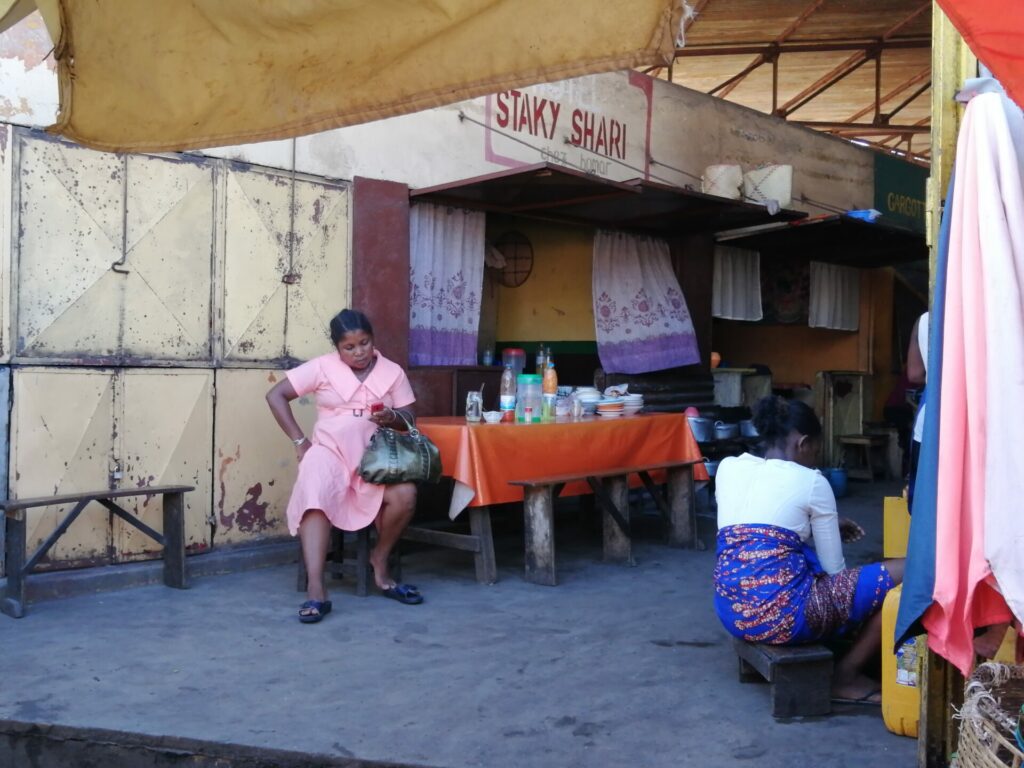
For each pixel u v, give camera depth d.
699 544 6.41
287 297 5.92
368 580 5.04
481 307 7.79
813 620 3.37
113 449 5.19
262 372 5.81
